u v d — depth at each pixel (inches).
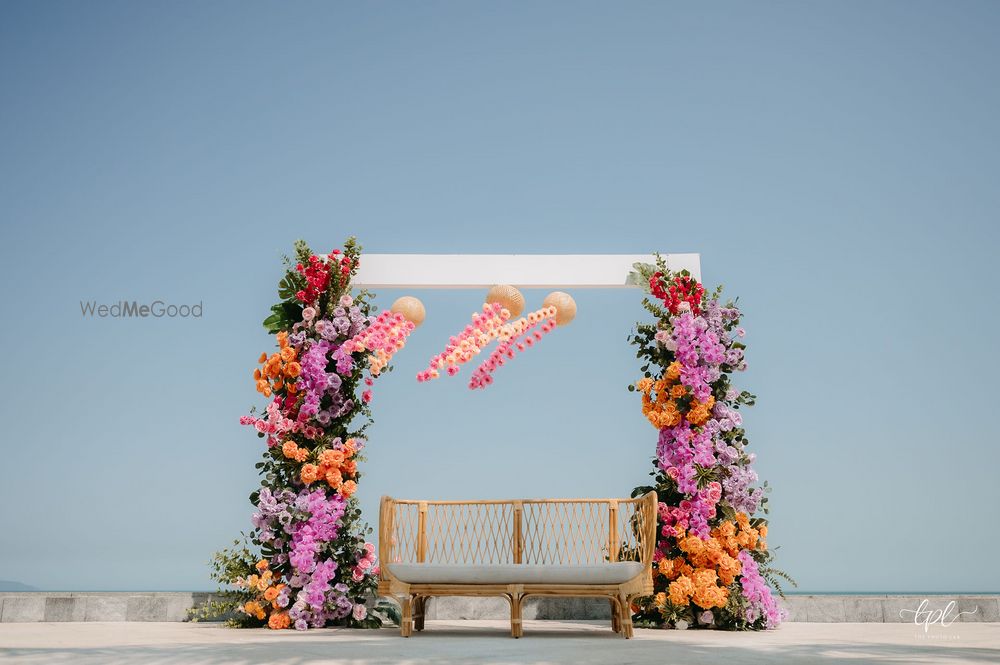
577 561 212.4
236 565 220.2
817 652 139.1
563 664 119.0
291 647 146.9
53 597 239.3
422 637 181.2
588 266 251.9
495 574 181.8
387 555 190.1
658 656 132.0
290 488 225.5
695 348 226.4
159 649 140.4
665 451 223.1
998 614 242.7
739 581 212.1
